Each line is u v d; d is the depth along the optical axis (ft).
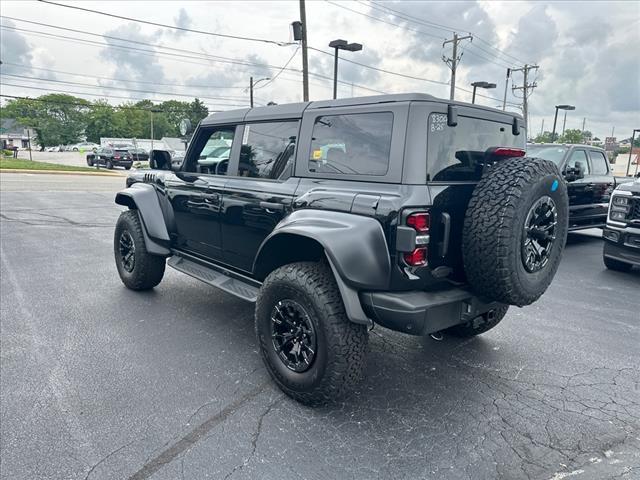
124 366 11.08
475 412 9.48
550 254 9.34
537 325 14.58
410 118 8.54
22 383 10.16
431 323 8.53
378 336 13.39
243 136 12.25
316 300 8.79
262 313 9.95
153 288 17.25
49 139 306.76
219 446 8.20
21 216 32.96
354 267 8.39
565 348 12.80
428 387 10.48
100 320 13.98
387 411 9.45
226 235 12.67
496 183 8.59
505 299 8.87
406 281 8.41
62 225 30.04
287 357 9.70
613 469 7.79
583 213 28.12
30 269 19.53
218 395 9.91
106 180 70.85
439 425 9.00
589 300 17.38
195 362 11.39
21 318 14.01
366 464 7.80
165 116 358.64
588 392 10.39
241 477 7.43
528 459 8.03
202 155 13.83
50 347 12.02
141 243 15.72
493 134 10.29
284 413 9.29
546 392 10.36
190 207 13.97
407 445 8.36
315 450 8.15
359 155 9.27
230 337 12.96
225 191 12.37
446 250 8.73
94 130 329.52
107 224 30.91
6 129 304.71
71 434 8.43
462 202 9.01
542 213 8.91
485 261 8.52
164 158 15.05
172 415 9.11
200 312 14.85
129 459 7.80
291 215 9.89
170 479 7.35
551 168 9.01
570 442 8.53
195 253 14.34
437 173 8.84
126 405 9.41
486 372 11.28
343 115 9.68
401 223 8.22
